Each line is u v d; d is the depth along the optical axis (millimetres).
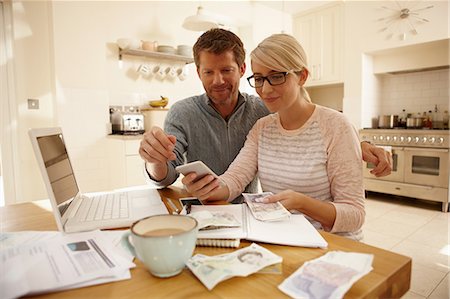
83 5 2947
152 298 434
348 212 836
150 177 1126
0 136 2703
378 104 4023
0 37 2670
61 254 543
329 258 512
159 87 3568
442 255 2129
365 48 3662
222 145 1397
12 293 422
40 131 724
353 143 969
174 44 3625
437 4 3102
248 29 4109
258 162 1160
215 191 929
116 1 3178
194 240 498
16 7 2666
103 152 3131
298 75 1012
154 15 3451
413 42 3281
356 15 3723
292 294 426
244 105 1432
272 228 658
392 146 3428
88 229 688
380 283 460
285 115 1086
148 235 469
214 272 474
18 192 2762
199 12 2971
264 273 494
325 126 1019
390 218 2926
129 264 517
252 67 1010
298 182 1037
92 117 3049
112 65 3229
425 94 3682
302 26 4406
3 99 2697
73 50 2906
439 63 3369
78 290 455
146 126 3395
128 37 3285
